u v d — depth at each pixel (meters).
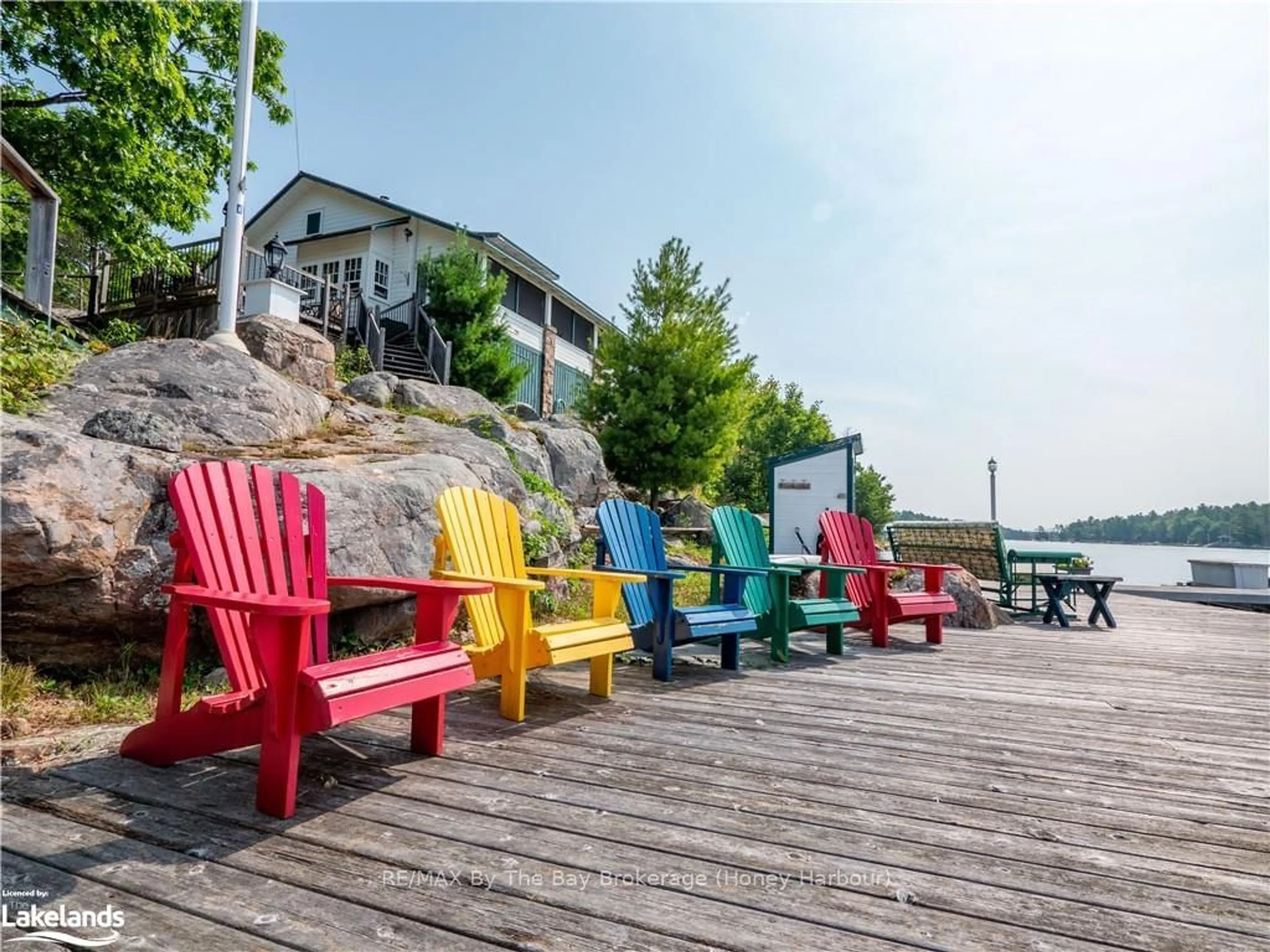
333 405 5.99
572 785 2.02
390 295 16.59
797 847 1.66
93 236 11.70
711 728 2.71
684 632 3.55
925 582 5.75
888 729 2.79
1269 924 1.36
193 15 11.66
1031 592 10.35
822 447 10.59
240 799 1.82
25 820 1.65
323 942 1.18
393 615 3.74
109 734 2.32
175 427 3.74
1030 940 1.28
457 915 1.28
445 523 2.78
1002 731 2.82
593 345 22.41
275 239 9.15
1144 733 2.84
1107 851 1.70
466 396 8.64
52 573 2.53
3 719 2.31
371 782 1.99
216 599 1.71
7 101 10.38
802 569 4.37
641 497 12.13
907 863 1.59
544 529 5.36
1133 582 13.83
